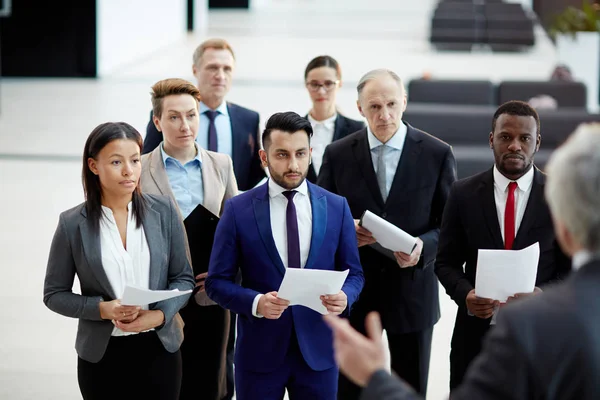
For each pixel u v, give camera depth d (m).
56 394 4.89
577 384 1.82
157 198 3.59
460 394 1.94
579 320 1.84
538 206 3.62
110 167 3.34
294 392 3.65
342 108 13.68
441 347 5.61
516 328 1.88
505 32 20.75
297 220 3.60
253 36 23.83
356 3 35.44
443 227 3.80
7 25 17.55
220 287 3.52
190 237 4.10
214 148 5.11
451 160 4.28
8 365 5.27
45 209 8.66
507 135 3.54
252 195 3.64
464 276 3.71
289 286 3.24
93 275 3.39
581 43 16.22
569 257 3.59
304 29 25.62
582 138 1.94
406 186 4.23
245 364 3.62
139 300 3.15
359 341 2.14
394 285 4.22
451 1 23.86
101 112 13.98
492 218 3.66
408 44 22.28
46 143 11.68
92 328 3.41
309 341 3.58
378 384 2.06
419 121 10.11
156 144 4.67
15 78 17.67
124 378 3.45
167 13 22.58
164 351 3.49
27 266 7.02
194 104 4.20
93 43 17.47
